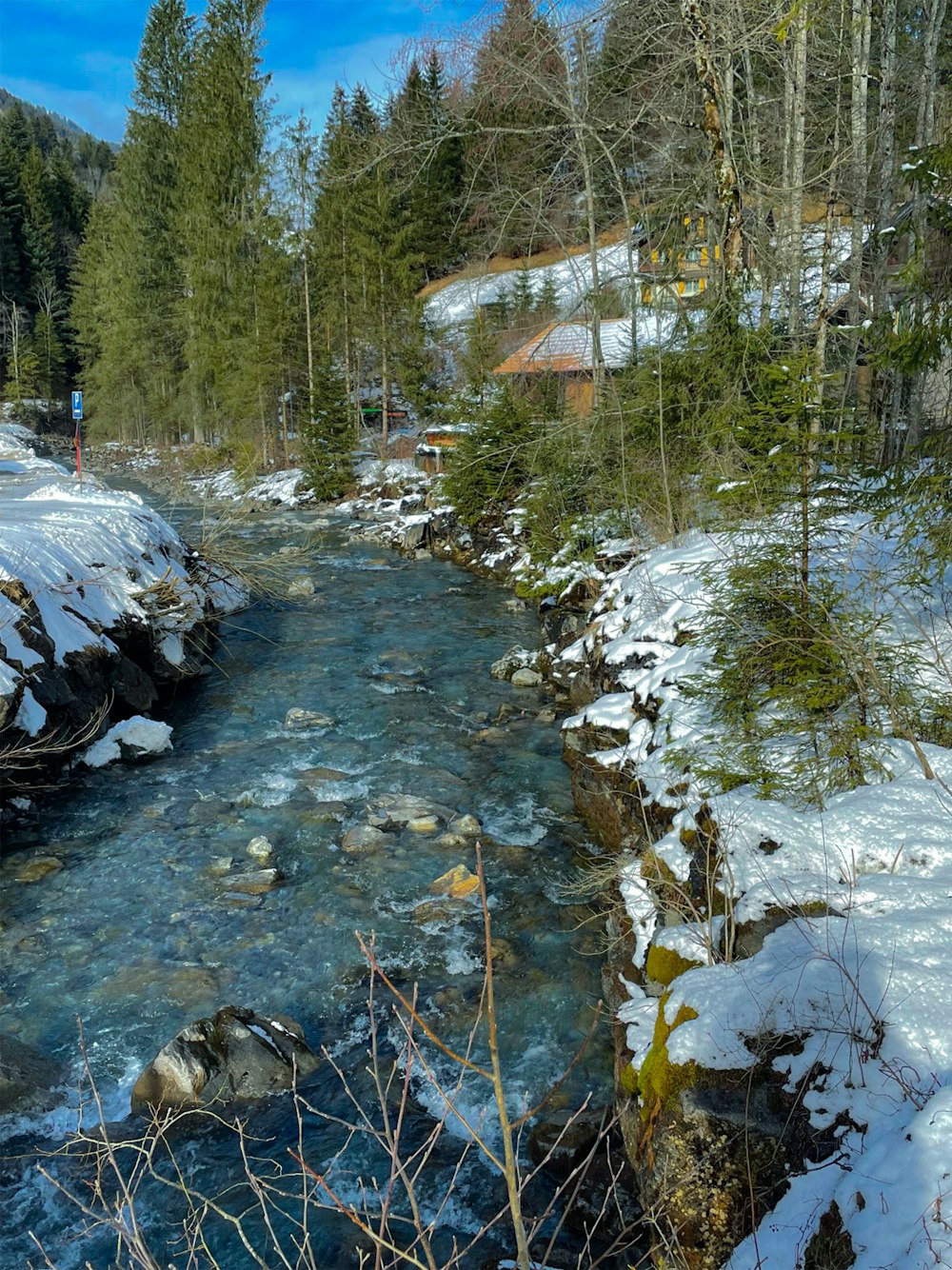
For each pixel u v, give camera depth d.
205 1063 5.59
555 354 26.28
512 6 16.77
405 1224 4.57
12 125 96.25
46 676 10.27
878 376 14.41
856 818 5.16
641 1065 4.51
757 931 4.63
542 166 19.86
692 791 6.63
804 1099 3.57
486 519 23.33
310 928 7.29
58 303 78.94
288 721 11.98
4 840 8.77
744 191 15.42
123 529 15.01
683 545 12.04
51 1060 5.80
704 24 13.91
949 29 19.20
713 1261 3.42
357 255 38.88
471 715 12.20
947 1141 2.99
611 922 7.07
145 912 7.53
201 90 47.03
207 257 45.75
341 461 33.41
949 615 6.98
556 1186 4.73
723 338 13.44
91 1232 4.56
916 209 7.62
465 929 7.26
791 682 6.32
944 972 3.86
